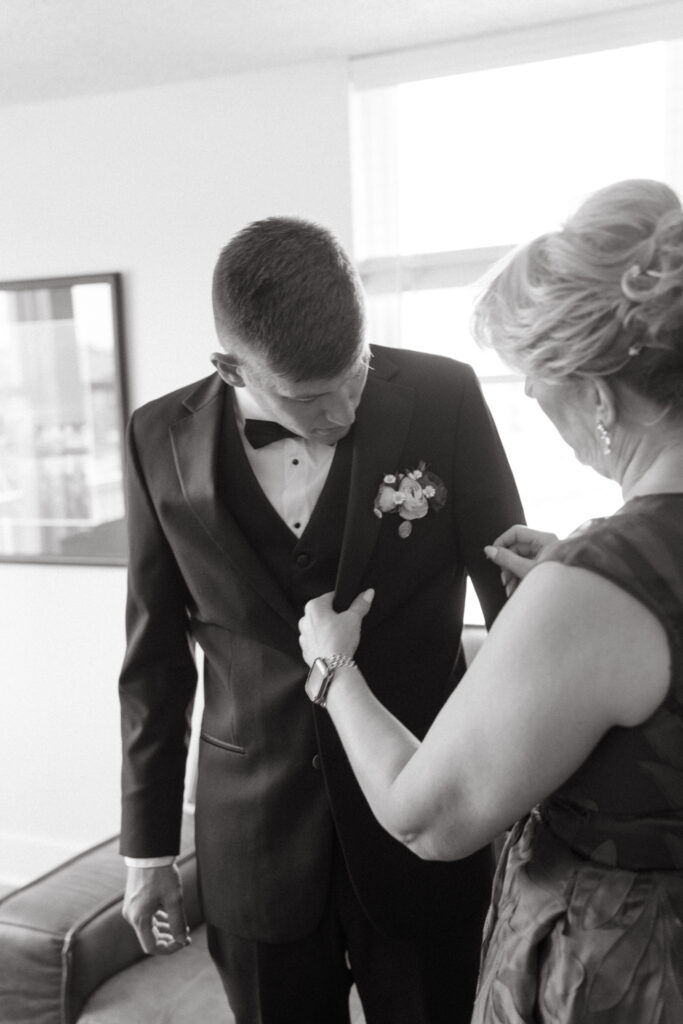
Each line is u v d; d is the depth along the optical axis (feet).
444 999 4.64
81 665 10.60
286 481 4.38
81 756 10.77
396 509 4.27
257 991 4.68
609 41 8.20
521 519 4.51
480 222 8.98
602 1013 2.77
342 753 4.33
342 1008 4.83
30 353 10.26
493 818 2.72
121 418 9.98
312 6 7.53
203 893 4.78
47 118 9.82
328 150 8.99
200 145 9.36
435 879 4.49
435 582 4.47
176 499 4.42
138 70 8.92
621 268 2.55
